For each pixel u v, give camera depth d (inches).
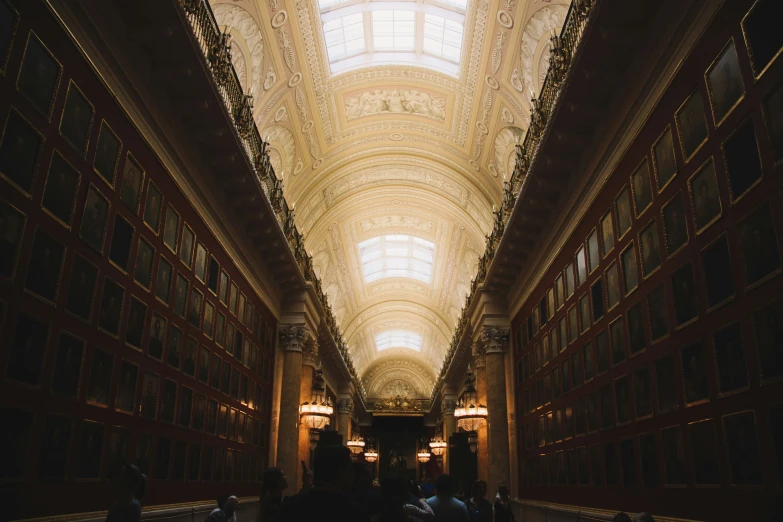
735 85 262.8
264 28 576.7
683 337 307.3
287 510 134.2
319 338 1000.9
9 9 241.1
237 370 581.6
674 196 319.9
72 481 284.7
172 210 420.8
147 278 376.8
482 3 587.5
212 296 506.9
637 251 370.3
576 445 485.7
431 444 1534.2
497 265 701.3
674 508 311.3
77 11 294.4
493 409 753.0
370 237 1149.1
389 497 180.7
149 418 374.9
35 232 259.6
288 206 797.2
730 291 263.9
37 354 259.4
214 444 502.3
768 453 232.2
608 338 418.3
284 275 735.1
